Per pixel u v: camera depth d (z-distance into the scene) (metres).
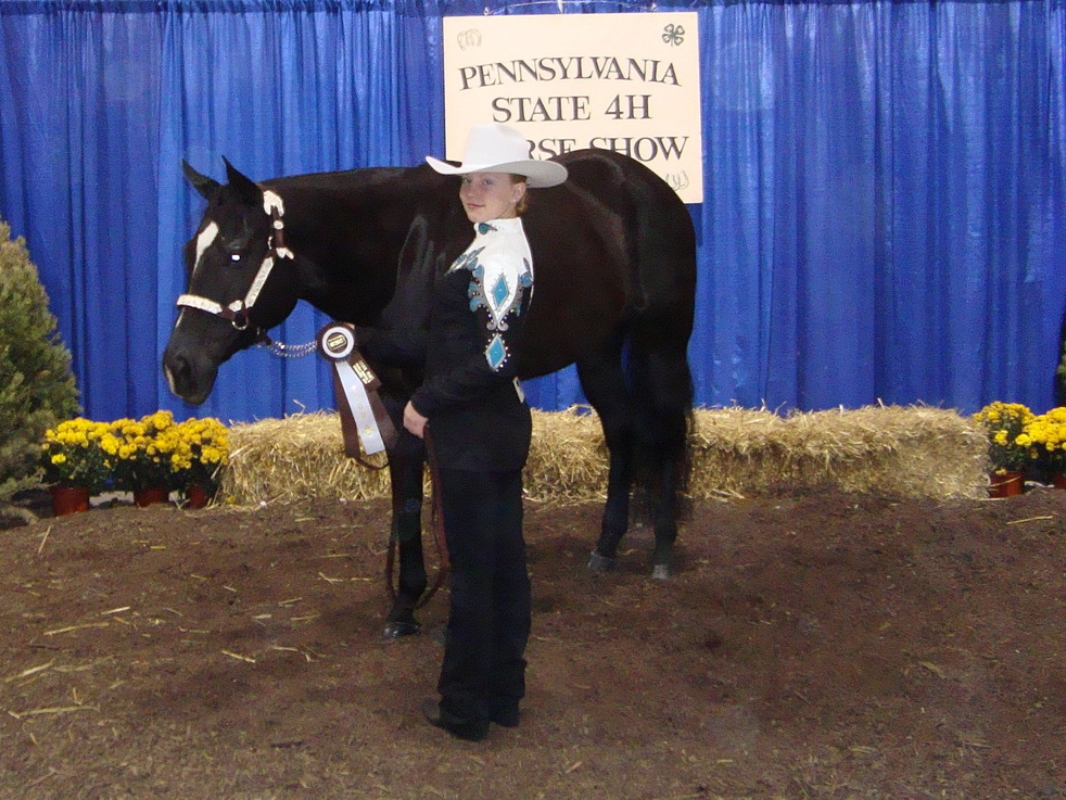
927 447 5.09
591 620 3.58
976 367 5.61
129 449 4.90
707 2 5.46
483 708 2.68
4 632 3.45
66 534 4.55
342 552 4.32
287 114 5.40
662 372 4.14
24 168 5.41
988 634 3.43
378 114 5.42
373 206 3.25
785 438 5.07
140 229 5.41
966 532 4.44
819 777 2.55
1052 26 5.52
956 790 2.50
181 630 3.46
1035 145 5.59
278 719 2.80
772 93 5.47
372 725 2.77
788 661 3.23
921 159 5.52
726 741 2.73
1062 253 5.65
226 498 5.05
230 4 5.34
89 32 5.34
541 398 5.71
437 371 2.52
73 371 5.55
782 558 4.20
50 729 2.77
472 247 2.50
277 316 3.22
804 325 5.61
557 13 5.43
